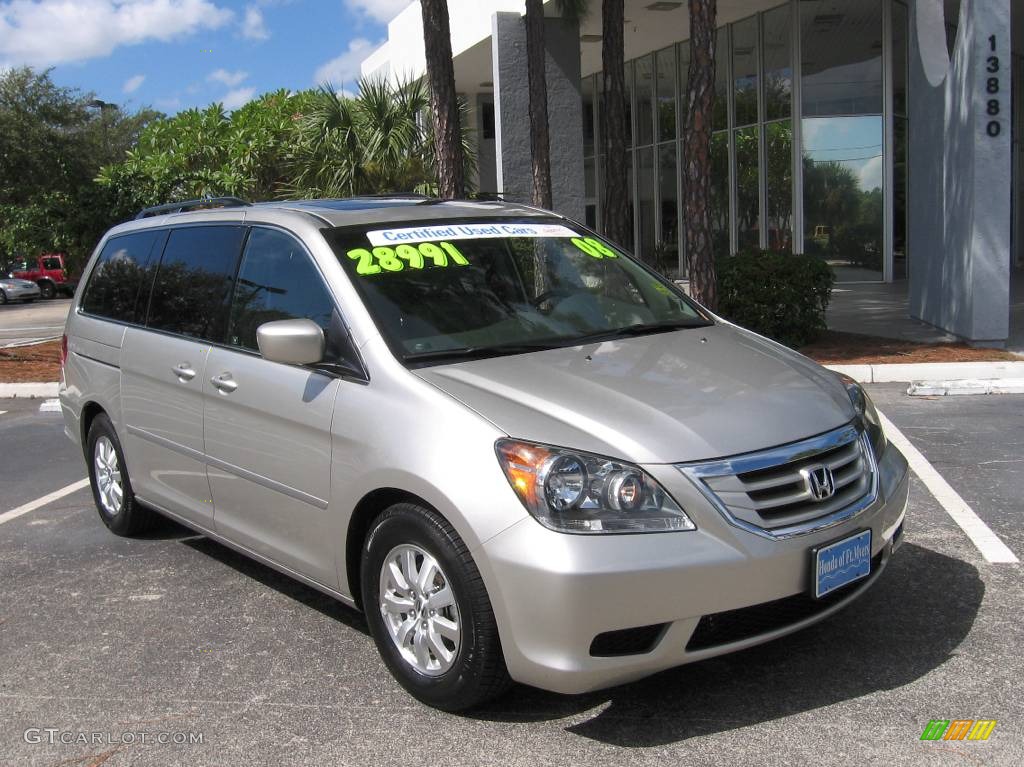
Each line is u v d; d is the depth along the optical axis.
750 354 4.09
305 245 4.26
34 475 7.40
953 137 11.33
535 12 13.41
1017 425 7.32
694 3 10.24
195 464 4.69
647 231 25.44
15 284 36.03
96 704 3.72
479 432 3.29
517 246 4.62
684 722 3.35
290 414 3.96
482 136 28.36
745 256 11.32
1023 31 19.97
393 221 4.48
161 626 4.44
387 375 3.66
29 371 12.26
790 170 19.92
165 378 4.83
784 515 3.25
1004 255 10.52
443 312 4.03
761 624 3.28
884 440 3.95
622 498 3.09
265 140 23.25
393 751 3.27
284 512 4.10
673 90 23.47
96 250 6.11
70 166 38.75
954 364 9.38
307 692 3.74
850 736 3.20
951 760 3.04
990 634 3.89
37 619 4.59
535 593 3.05
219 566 5.23
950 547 4.88
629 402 3.43
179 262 5.10
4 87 38.31
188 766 3.26
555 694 3.59
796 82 19.47
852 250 19.55
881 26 18.86
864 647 3.83
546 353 3.92
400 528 3.48
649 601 3.03
